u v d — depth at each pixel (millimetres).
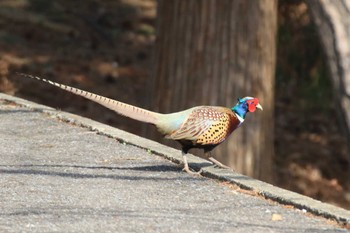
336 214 8297
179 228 7820
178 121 9430
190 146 9656
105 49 28344
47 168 9852
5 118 12477
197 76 14719
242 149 14883
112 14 30922
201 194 9055
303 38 23016
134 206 8500
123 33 29891
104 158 10422
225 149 14750
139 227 7809
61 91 23547
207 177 9734
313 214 8484
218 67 14695
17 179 9305
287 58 23266
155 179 9555
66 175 9570
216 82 14695
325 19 5492
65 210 8258
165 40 15000
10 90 22734
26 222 7832
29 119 12461
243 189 9297
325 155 22844
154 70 15227
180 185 9352
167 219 8094
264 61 15016
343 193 20844
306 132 24375
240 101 9625
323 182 21328
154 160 10414
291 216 8398
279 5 22766
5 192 8805
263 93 15031
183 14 14789
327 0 5477
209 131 9422
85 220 7957
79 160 10281
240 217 8289
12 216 8008
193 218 8180
